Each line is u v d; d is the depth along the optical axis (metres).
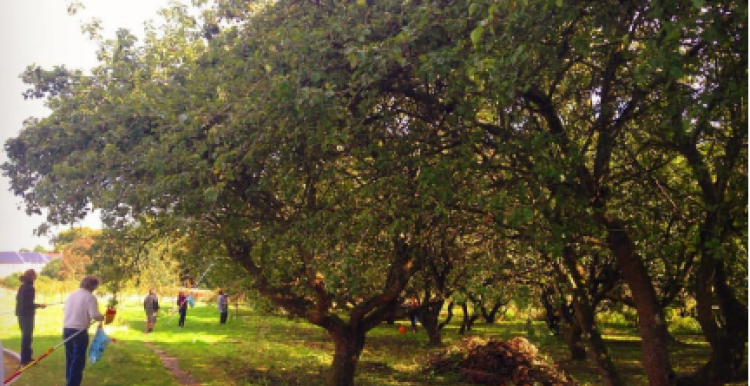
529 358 12.98
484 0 5.37
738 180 6.05
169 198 7.02
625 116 6.54
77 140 8.30
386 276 10.04
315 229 7.22
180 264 11.87
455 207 6.84
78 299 8.40
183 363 13.05
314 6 7.53
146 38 10.40
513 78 5.59
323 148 6.62
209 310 30.56
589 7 5.82
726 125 6.43
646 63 5.16
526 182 6.39
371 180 7.18
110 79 9.44
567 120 7.38
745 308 6.75
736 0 4.94
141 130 7.87
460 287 8.41
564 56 6.57
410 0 6.59
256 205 8.08
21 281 8.98
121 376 10.88
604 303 13.79
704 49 5.78
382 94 7.06
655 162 7.03
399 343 19.38
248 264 9.95
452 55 5.89
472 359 13.25
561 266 7.83
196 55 9.40
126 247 9.84
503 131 6.74
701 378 6.78
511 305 9.91
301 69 6.16
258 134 6.30
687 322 22.56
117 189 7.13
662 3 5.11
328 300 9.74
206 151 6.99
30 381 8.55
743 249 6.63
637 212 7.34
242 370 12.48
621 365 15.51
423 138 7.12
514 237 7.02
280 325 23.06
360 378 12.43
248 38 7.50
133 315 23.84
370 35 6.79
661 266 9.18
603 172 6.93
